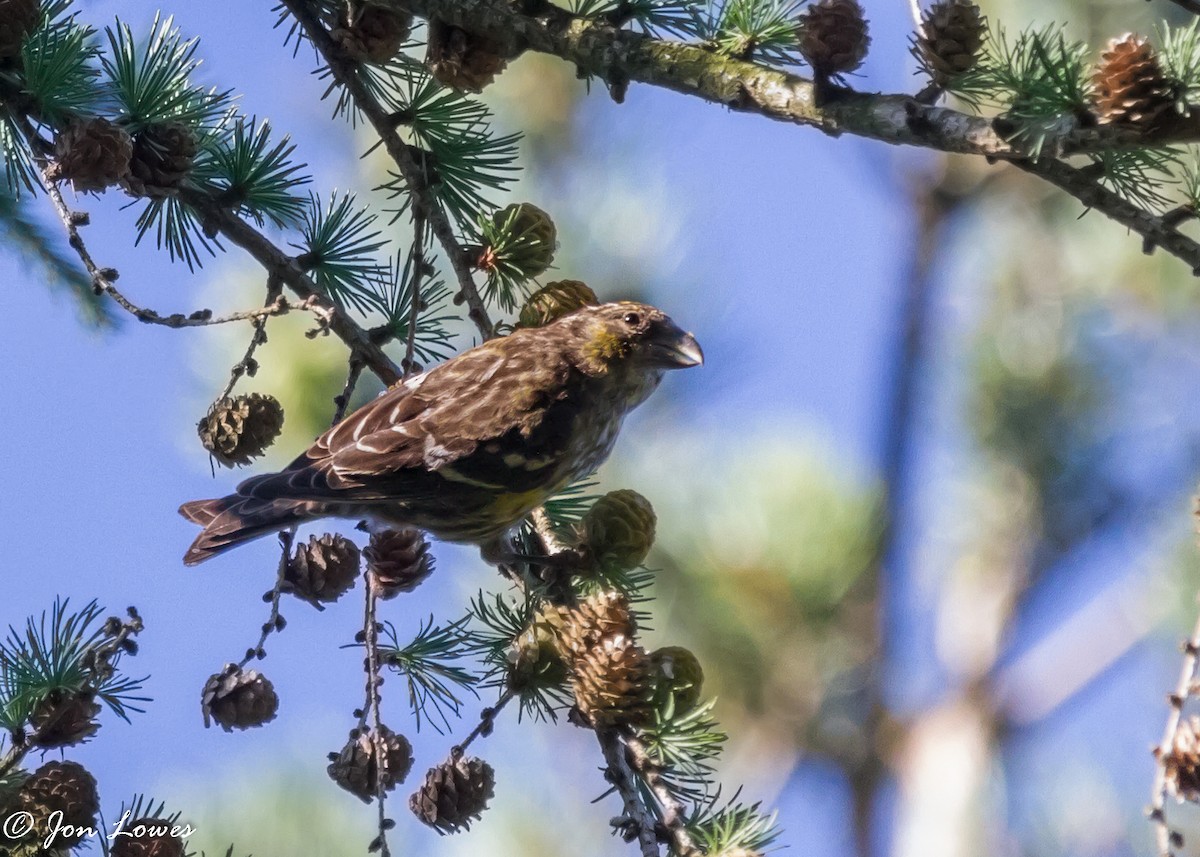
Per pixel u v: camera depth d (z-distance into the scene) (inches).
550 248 267.7
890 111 210.8
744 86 224.8
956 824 421.1
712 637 378.3
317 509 269.7
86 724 209.6
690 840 204.5
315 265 266.5
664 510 378.9
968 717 436.1
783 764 390.3
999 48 216.4
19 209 309.6
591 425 292.4
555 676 233.3
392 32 250.2
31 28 234.1
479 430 275.3
